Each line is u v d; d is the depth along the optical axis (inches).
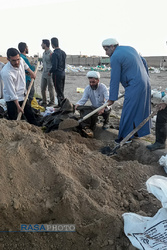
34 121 190.1
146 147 152.3
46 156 100.2
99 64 1483.8
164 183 87.2
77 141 153.7
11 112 175.5
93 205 88.5
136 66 146.3
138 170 118.5
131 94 146.4
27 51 240.5
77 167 106.1
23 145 102.3
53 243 84.5
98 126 207.2
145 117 155.9
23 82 174.1
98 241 83.7
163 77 743.7
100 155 122.0
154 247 75.6
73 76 765.3
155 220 82.4
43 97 296.2
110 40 151.1
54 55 256.8
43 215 85.9
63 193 88.7
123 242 83.4
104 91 185.0
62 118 173.6
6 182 87.1
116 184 107.3
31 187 90.2
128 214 88.0
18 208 82.2
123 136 157.8
